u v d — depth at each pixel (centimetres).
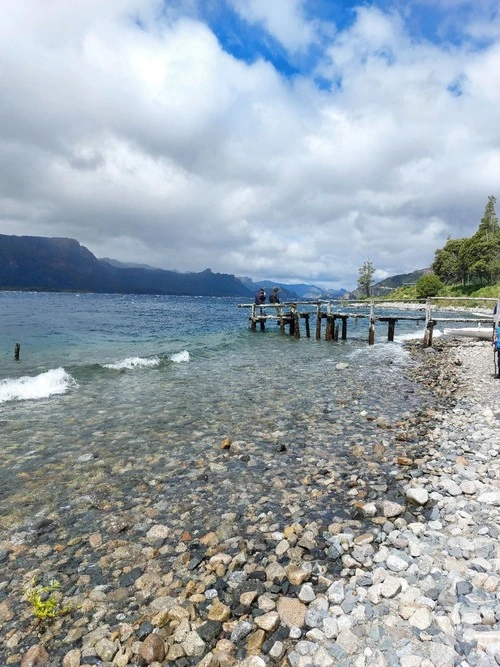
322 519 568
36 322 3944
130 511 600
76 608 403
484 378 1565
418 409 1156
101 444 873
